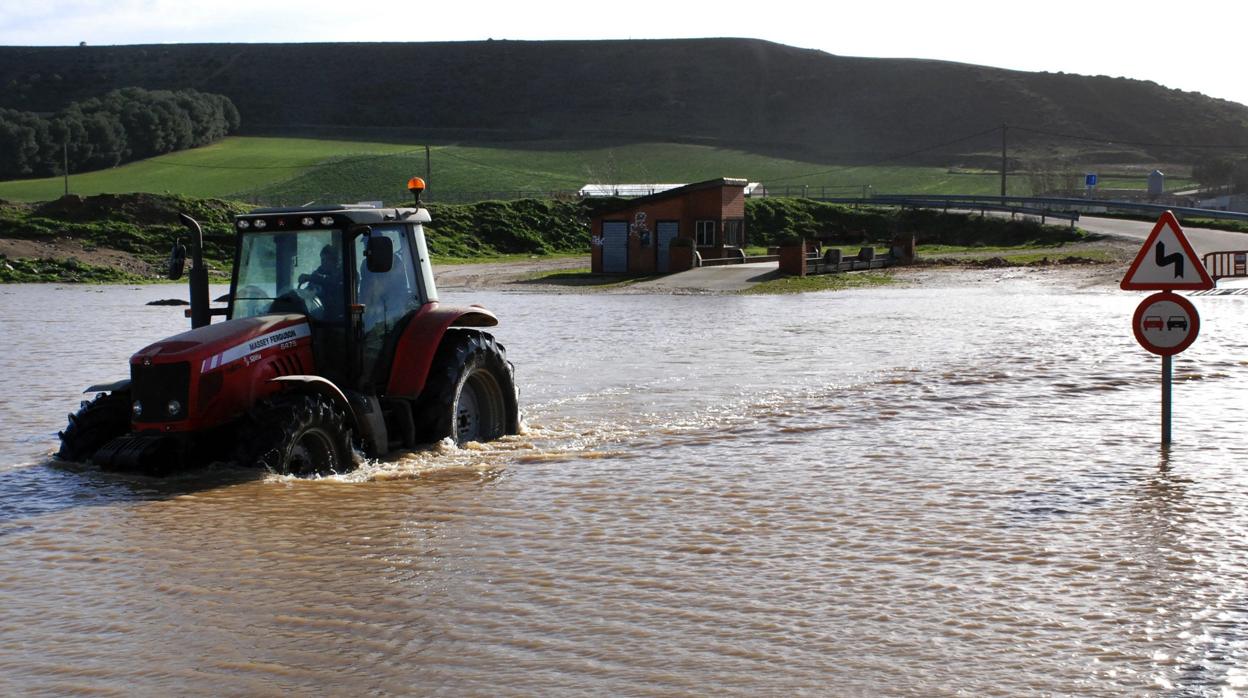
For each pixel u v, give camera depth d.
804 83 159.50
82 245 55.03
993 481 9.41
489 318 11.90
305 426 9.60
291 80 154.25
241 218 10.68
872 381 15.41
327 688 5.38
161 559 7.49
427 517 8.48
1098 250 52.22
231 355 9.69
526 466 10.31
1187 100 156.38
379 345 10.79
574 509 8.70
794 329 23.64
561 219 69.94
